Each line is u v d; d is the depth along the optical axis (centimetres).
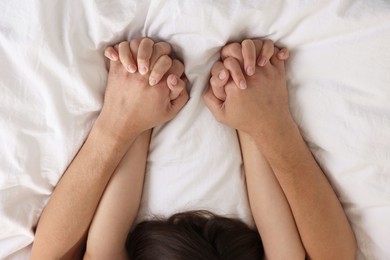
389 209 87
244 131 84
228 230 87
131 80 81
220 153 86
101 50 83
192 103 84
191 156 87
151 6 78
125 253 91
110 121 83
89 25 80
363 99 81
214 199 88
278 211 88
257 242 90
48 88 81
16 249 92
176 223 88
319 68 82
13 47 79
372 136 82
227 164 87
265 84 81
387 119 81
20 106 82
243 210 90
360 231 91
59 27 79
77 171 85
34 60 80
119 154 85
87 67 82
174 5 77
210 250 85
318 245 87
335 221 87
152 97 81
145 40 80
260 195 88
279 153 84
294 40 81
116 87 83
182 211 89
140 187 89
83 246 92
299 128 86
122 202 87
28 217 90
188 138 86
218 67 82
